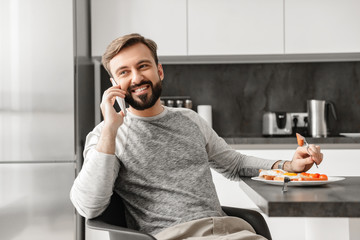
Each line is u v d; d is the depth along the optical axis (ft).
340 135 11.19
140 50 4.76
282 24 10.61
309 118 11.10
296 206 3.28
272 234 9.56
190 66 12.13
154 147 4.72
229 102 12.08
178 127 4.96
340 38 10.55
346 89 11.90
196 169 4.75
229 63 12.08
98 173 4.17
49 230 9.23
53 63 9.36
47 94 9.35
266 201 3.35
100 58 10.99
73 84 9.36
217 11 10.64
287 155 9.86
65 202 9.23
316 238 5.49
